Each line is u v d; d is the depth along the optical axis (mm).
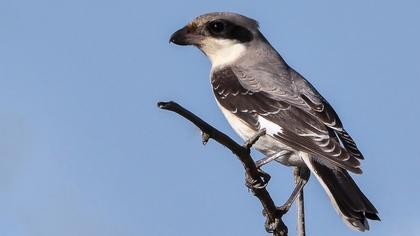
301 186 9695
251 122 10469
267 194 8391
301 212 8117
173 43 11641
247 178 8164
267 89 10711
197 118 6918
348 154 9148
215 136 7211
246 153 7684
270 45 11688
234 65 11344
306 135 9836
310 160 9516
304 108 10273
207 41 11602
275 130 10141
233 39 11547
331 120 10062
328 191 9094
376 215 8602
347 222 8656
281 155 10023
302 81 10859
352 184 9070
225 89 11023
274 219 8672
